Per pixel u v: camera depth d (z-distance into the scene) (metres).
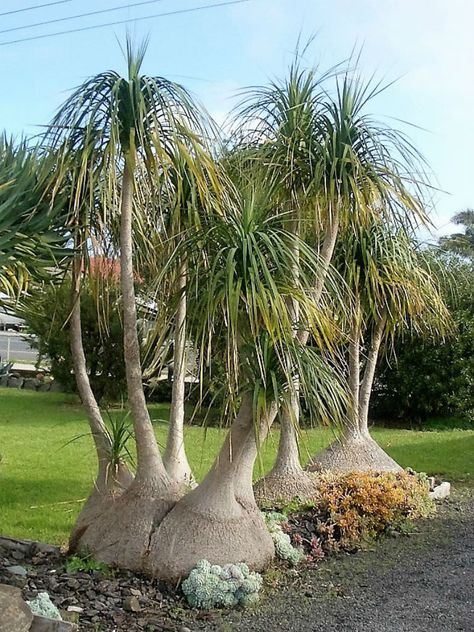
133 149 4.16
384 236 6.43
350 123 5.19
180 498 4.50
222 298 3.86
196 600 3.95
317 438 9.83
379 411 13.45
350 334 6.44
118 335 12.61
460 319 12.42
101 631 3.52
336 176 5.09
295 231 5.36
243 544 4.32
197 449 8.98
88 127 4.19
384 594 4.31
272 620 3.85
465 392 12.72
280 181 5.17
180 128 4.22
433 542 5.49
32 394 15.51
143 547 4.21
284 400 4.09
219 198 4.30
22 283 4.28
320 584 4.46
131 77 4.29
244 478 4.60
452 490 7.48
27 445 9.30
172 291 4.48
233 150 5.42
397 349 12.76
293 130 5.28
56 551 4.58
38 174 4.38
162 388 13.65
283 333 3.95
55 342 12.90
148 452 4.48
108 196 4.07
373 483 5.79
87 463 8.13
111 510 4.45
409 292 6.70
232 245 4.06
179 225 4.70
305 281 4.16
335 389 4.15
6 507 6.03
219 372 5.11
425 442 10.67
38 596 3.55
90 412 4.70
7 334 22.95
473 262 15.24
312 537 5.13
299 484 5.85
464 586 4.49
